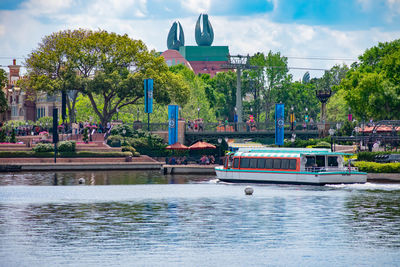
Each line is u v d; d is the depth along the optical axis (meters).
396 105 139.62
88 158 123.94
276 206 67.25
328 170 86.50
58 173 113.19
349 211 63.19
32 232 51.94
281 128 125.69
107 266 41.19
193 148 120.69
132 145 135.75
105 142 136.38
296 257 43.66
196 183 93.38
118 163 122.31
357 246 46.81
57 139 120.62
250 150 93.00
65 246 46.66
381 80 142.00
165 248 46.12
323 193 78.19
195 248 46.19
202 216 60.69
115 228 53.94
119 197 76.12
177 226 55.00
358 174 86.25
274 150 90.69
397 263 42.12
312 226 54.84
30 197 76.25
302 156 87.56
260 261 42.66
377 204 68.00
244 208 66.00
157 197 75.94
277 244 47.62
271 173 88.94
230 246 46.91
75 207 67.38
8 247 46.28
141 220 58.34
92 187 87.75
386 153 97.12
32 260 42.59
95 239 49.12
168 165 112.31
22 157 120.94
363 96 142.38
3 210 65.00
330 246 46.91
